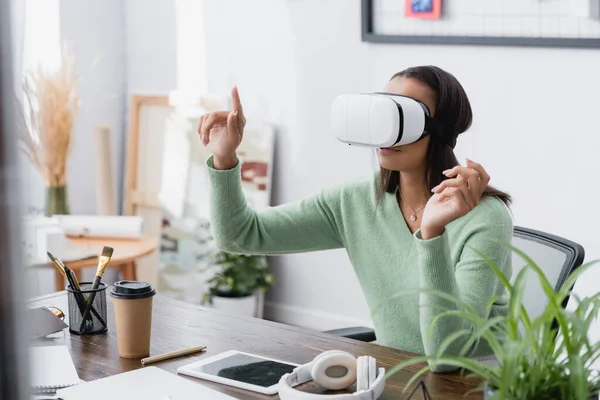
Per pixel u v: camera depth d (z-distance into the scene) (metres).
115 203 4.34
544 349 1.01
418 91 1.73
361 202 1.93
